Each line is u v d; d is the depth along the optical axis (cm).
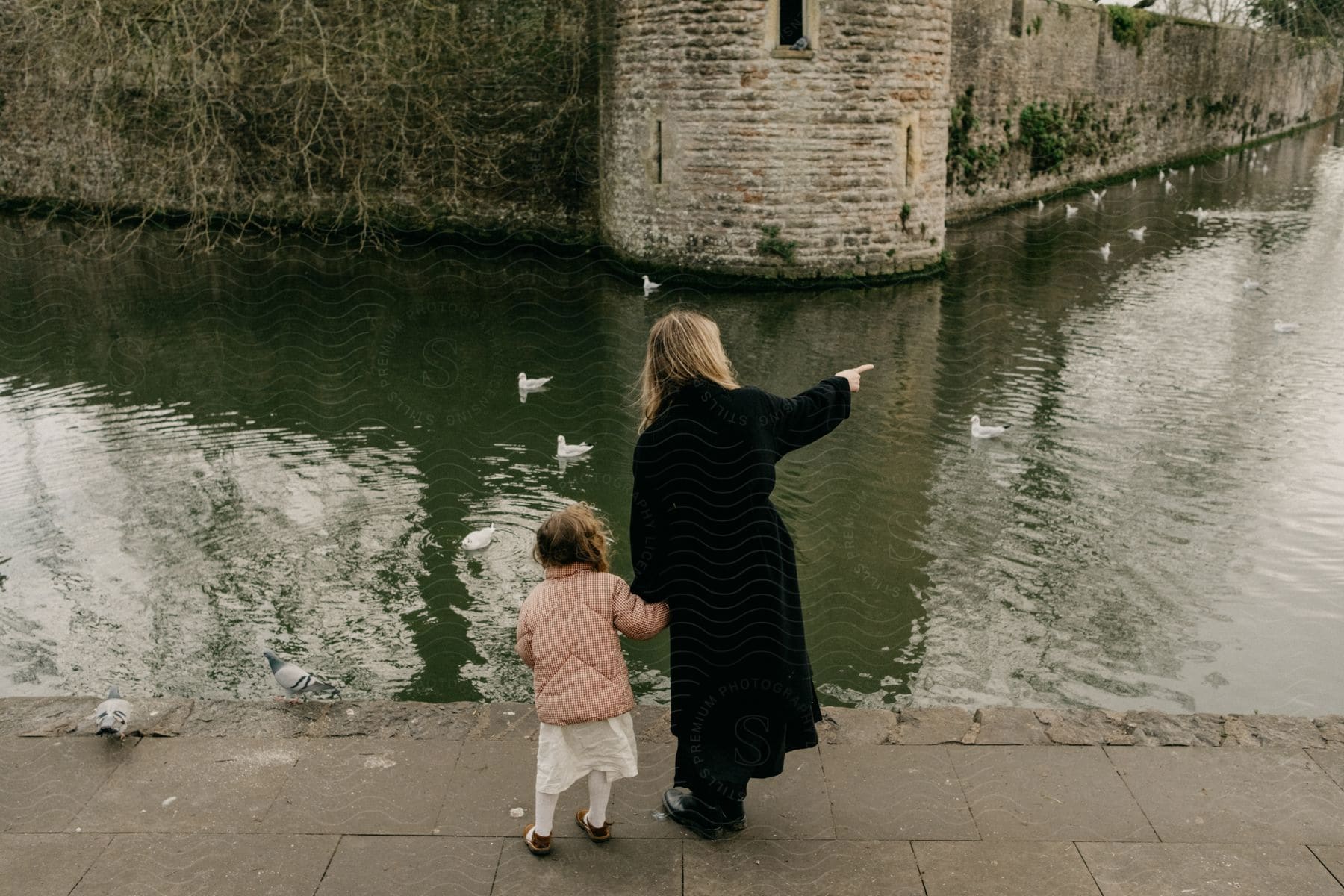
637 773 333
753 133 1589
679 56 1593
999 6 2291
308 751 370
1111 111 2994
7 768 361
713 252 1669
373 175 2069
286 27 1981
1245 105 3950
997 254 1950
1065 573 770
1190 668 647
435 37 1930
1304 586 741
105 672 659
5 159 2439
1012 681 639
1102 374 1223
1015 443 1016
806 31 1548
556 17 1898
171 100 2080
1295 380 1188
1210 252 1941
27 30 1858
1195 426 1052
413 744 373
